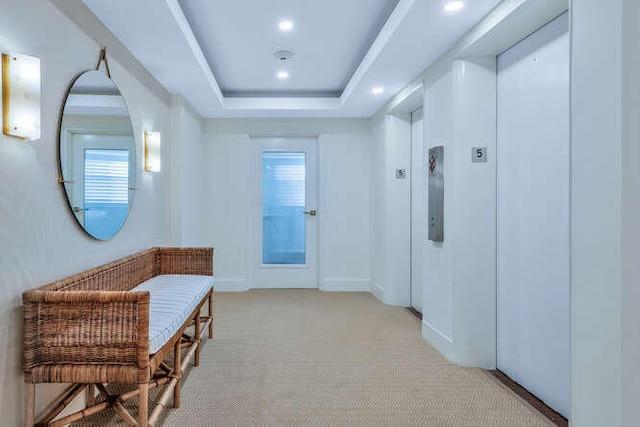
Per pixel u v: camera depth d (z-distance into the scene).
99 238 2.06
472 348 2.42
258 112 4.31
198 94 3.51
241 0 2.32
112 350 1.47
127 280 2.30
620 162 1.02
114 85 2.26
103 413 1.84
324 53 3.16
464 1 1.94
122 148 2.38
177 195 3.48
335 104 4.24
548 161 1.94
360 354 2.63
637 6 0.98
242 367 2.40
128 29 2.20
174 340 1.80
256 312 3.67
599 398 1.09
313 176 4.77
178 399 1.91
